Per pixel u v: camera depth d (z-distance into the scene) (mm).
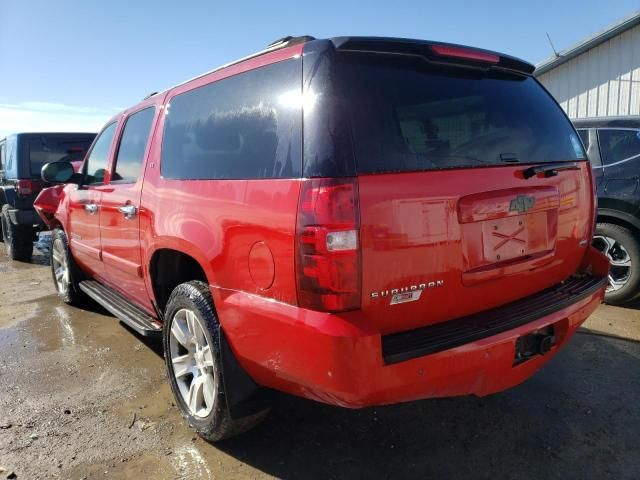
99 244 4215
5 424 3158
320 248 1982
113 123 4320
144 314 3828
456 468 2637
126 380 3729
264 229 2221
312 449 2826
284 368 2213
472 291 2359
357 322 1992
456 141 2385
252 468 2672
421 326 2248
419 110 2318
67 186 5152
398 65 2359
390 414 3164
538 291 2744
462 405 3240
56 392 3568
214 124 2770
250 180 2365
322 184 2006
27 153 8328
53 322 5094
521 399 3291
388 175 2082
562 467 2619
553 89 13930
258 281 2281
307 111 2154
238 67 2705
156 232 3086
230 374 2541
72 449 2879
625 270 4844
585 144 5008
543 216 2652
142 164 3461
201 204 2668
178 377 3098
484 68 2680
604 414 3084
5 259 8859
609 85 12664
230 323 2463
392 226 2062
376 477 2580
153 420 3164
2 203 9438
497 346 2268
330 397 2125
